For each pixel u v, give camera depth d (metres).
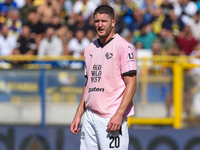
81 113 12.02
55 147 19.59
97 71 11.05
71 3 28.80
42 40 25.88
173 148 19.17
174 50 26.69
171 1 29.67
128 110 10.95
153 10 28.59
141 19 28.14
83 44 26.58
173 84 19.92
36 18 26.98
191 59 21.23
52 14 27.38
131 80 10.55
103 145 10.93
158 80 19.98
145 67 20.03
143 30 26.88
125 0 29.06
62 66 21.20
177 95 19.81
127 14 28.36
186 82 19.86
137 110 20.05
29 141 19.73
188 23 29.19
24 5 29.06
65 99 20.09
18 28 28.73
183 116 19.84
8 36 28.30
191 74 19.86
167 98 19.95
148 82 20.03
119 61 10.78
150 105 19.98
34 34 26.45
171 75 19.95
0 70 20.23
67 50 26.25
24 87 20.25
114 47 10.85
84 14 28.42
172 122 19.89
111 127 10.32
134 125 20.06
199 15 29.80
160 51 26.14
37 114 20.19
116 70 10.79
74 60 21.17
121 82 10.87
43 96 20.19
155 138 19.23
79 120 11.94
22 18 28.89
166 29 28.06
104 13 10.78
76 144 19.55
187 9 29.80
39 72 20.20
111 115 10.81
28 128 19.75
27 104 20.20
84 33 26.89
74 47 26.44
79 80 20.06
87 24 27.31
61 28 26.58
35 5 28.47
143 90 20.02
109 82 10.85
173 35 27.31
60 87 20.11
